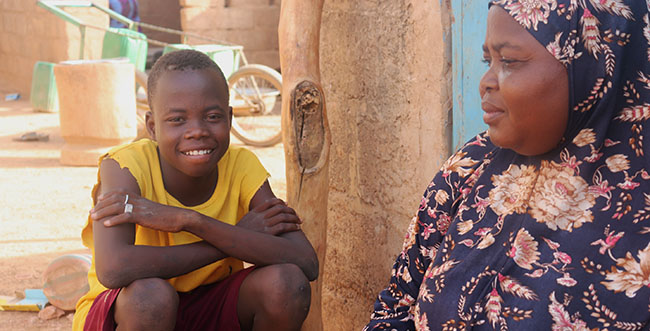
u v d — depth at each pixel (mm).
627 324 1361
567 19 1375
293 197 2717
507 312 1451
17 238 5227
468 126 2287
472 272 1548
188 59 2172
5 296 3979
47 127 9922
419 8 2475
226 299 2184
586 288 1394
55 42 12164
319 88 2686
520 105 1430
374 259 2939
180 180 2246
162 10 15773
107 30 9586
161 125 2156
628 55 1400
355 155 3010
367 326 1790
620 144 1427
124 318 1961
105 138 7609
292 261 2189
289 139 2674
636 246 1376
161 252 2051
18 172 7391
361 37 2869
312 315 2764
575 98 1418
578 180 1452
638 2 1391
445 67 2361
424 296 1629
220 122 2186
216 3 12641
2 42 13773
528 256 1464
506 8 1427
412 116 2586
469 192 1679
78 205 6133
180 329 2199
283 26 2709
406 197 2670
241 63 12883
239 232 2133
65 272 3693
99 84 7527
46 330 3594
